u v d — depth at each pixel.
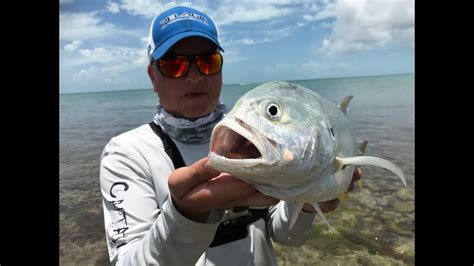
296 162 0.42
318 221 1.71
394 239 1.50
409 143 2.83
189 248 0.44
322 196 0.47
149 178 0.63
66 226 1.81
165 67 0.67
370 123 3.75
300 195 0.45
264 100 0.44
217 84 0.71
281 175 0.42
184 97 0.67
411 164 2.32
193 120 0.69
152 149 0.65
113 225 0.58
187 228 0.42
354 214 1.74
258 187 0.42
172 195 0.42
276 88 0.47
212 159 0.39
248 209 0.66
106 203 0.61
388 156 2.52
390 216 1.68
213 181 0.41
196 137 0.68
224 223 0.63
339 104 0.73
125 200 0.59
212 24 0.71
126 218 0.58
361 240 1.51
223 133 0.43
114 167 0.63
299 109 0.45
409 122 3.67
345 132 0.58
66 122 5.47
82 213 1.96
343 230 1.60
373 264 1.34
